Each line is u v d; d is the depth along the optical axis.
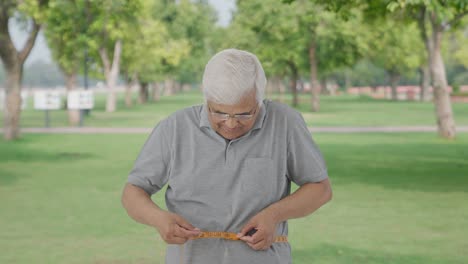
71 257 6.43
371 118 34.75
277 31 41.69
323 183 2.62
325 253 6.59
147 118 35.84
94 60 43.69
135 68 52.50
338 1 16.94
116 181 11.98
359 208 9.13
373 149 17.77
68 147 18.88
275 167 2.56
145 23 47.28
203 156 2.55
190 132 2.57
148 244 6.99
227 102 2.29
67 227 7.86
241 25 46.19
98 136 22.98
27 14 20.66
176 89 128.88
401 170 13.41
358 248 6.80
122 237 7.33
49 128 27.14
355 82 133.75
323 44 41.38
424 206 9.29
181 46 56.06
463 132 23.69
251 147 2.54
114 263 6.22
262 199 2.54
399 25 23.38
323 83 118.69
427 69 69.75
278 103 2.66
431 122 30.88
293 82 52.19
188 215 2.57
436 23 20.89
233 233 2.54
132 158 15.91
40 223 8.13
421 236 7.37
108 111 44.78
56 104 27.44
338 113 40.75
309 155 2.61
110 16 29.58
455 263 6.20
